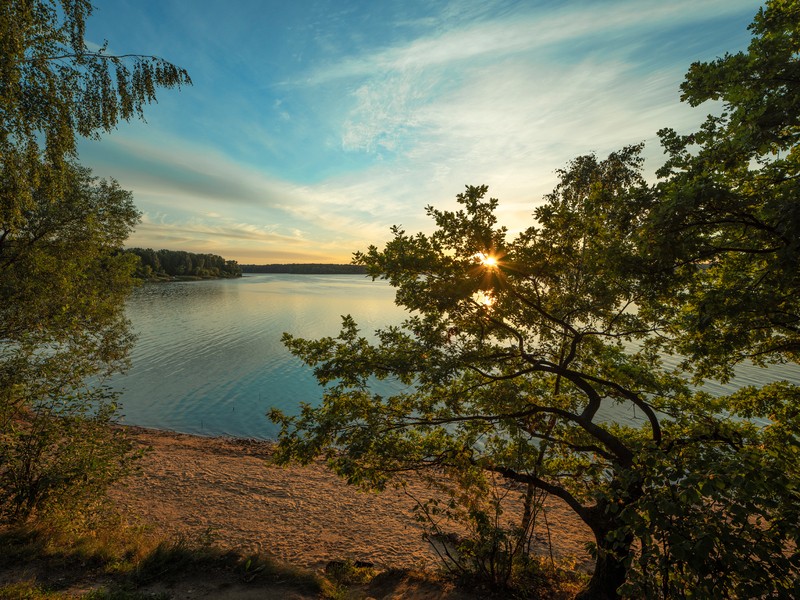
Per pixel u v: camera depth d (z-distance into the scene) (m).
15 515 8.02
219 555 7.61
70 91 7.31
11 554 6.73
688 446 5.98
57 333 12.33
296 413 24.14
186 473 16.48
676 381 8.13
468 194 6.60
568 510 14.06
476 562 7.14
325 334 43.88
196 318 56.12
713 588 3.41
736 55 5.09
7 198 7.30
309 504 14.49
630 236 6.26
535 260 6.84
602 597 6.22
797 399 7.21
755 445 6.27
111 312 15.85
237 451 19.20
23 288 12.95
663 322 7.23
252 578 6.88
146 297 85.00
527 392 8.45
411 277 7.20
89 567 6.76
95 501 9.35
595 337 8.48
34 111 6.76
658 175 5.86
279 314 59.69
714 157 5.27
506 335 7.70
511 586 6.93
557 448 8.18
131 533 8.79
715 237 6.32
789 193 4.61
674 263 5.94
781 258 4.54
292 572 7.16
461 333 7.72
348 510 14.09
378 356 7.49
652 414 6.76
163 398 26.09
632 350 27.42
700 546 3.35
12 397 9.23
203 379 29.92
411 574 8.09
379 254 7.18
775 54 4.82
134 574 6.66
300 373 31.69
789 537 3.41
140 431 21.08
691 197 4.84
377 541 11.97
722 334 6.39
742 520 3.41
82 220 15.16
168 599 6.02
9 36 6.04
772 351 7.18
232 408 24.81
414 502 14.78
